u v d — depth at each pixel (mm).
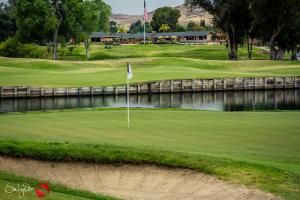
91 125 28328
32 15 115188
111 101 68188
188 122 29391
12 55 125375
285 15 108312
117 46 183625
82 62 106750
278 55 125000
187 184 16281
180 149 20969
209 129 26953
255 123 29078
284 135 25281
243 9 111688
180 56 146375
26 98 69625
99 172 17703
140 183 16703
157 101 68812
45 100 68812
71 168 18078
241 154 20266
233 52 118875
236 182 15734
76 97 70562
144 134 25438
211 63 106625
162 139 24062
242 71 94875
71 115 32562
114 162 18234
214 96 74250
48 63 102125
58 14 121938
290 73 88688
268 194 14672
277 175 16125
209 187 15797
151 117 31469
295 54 134375
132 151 18891
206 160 17703
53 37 121562
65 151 19031
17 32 121312
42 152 19031
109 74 84875
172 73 84812
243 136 24953
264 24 113625
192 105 64688
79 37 126562
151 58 112062
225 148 21984
